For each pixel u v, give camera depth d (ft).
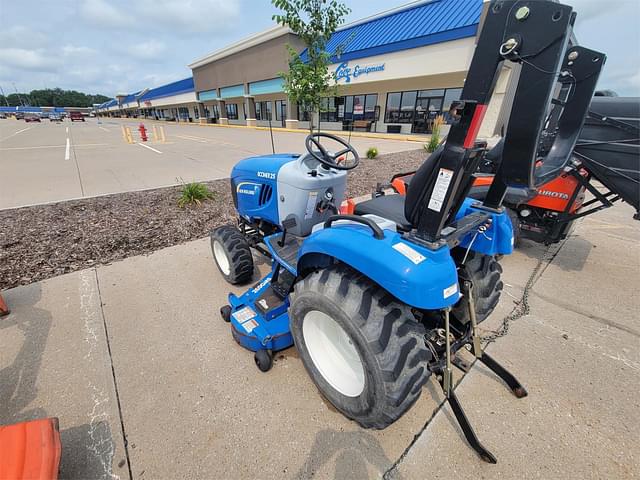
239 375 6.01
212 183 20.95
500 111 37.04
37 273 9.48
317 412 5.31
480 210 5.28
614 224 14.88
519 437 4.95
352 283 4.44
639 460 4.62
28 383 5.74
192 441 4.80
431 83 51.49
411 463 4.55
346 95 63.98
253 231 9.84
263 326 6.31
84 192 18.38
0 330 7.08
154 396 5.53
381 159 30.81
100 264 10.16
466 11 44.50
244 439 4.84
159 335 7.03
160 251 11.14
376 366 4.06
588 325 7.67
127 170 25.44
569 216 10.11
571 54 5.12
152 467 4.46
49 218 13.85
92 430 4.94
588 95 5.06
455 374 6.19
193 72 116.06
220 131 74.02
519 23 2.97
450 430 5.04
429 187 3.90
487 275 6.06
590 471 4.47
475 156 3.73
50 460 3.96
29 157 31.81
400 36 49.80
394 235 4.36
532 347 6.93
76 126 101.50
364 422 4.64
